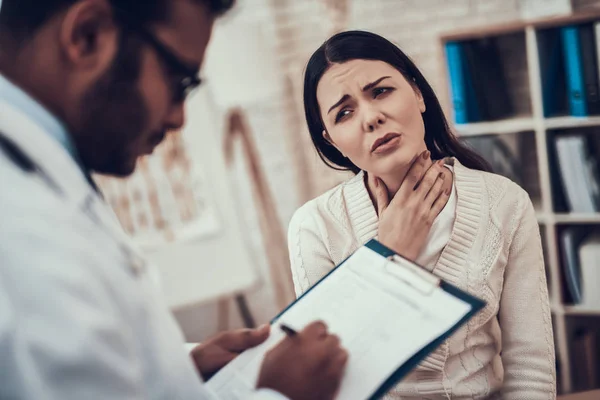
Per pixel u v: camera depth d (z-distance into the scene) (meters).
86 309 0.46
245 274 2.36
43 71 0.57
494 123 2.17
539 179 2.33
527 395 0.92
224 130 2.82
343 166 1.04
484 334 0.94
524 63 2.35
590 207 2.10
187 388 0.56
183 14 0.60
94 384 0.46
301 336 0.72
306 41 2.83
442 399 0.91
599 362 2.17
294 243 1.05
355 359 0.69
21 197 0.49
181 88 0.63
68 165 0.55
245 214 2.98
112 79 0.58
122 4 0.56
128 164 0.64
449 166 0.99
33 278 0.46
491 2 2.51
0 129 0.52
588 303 2.13
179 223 2.32
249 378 0.73
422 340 0.68
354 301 0.78
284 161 2.96
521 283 0.95
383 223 0.93
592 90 1.98
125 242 0.57
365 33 0.94
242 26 2.29
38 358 0.44
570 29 1.97
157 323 0.55
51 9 0.55
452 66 2.16
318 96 0.95
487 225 0.93
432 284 0.74
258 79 2.33
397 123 0.91
